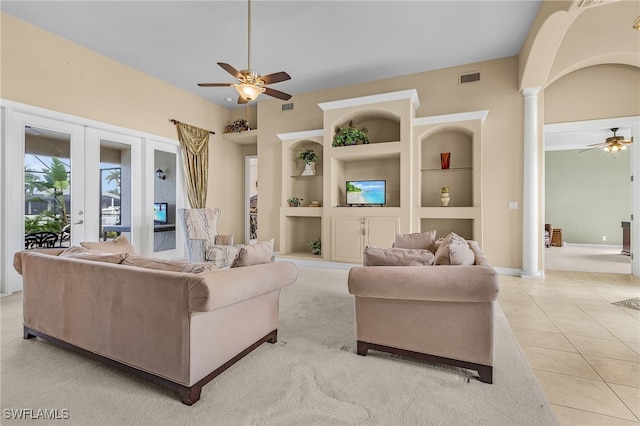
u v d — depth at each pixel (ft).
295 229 20.57
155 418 5.00
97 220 15.11
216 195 22.08
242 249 6.89
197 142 20.15
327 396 5.55
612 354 7.22
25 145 12.61
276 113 20.98
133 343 5.92
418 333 6.55
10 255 12.07
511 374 6.30
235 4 11.43
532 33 12.60
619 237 27.61
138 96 16.79
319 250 18.97
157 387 5.87
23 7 11.50
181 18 12.28
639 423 4.89
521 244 15.26
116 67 15.75
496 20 12.44
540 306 10.64
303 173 19.34
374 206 17.29
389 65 16.37
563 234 29.43
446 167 16.19
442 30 13.16
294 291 12.56
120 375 6.26
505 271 15.46
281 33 13.37
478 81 15.94
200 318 5.50
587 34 13.46
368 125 18.45
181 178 19.67
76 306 6.77
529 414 5.08
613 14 13.03
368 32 13.32
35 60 12.69
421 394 5.61
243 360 6.84
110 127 15.42
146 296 5.72
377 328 6.92
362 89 18.53
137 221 17.02
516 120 15.26
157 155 18.07
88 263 6.59
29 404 5.32
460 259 6.61
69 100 13.83
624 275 15.48
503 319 9.39
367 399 5.46
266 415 5.05
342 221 17.02
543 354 7.23
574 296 11.82
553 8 10.44
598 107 14.69
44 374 6.27
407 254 7.13
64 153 13.91
